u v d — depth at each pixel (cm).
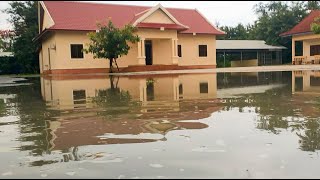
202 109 494
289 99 600
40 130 373
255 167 231
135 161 249
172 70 2506
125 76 1748
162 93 773
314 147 274
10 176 229
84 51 2327
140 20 2514
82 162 251
